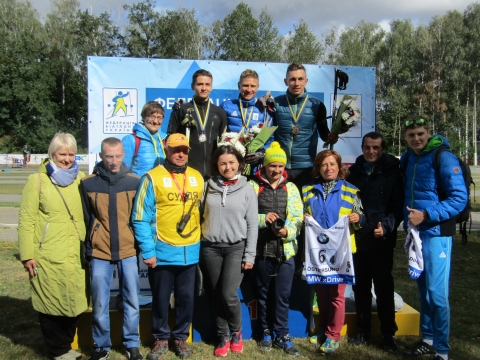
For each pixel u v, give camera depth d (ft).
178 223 12.30
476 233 33.47
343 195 13.32
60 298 11.84
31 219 11.80
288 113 14.84
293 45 160.35
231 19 153.58
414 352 13.00
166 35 139.74
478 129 159.12
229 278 12.53
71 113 159.53
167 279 12.48
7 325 15.47
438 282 12.35
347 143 18.28
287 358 12.79
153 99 16.85
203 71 14.17
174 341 12.95
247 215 12.59
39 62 151.94
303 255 14.26
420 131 12.45
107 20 147.33
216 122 14.43
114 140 12.07
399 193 13.29
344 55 160.97
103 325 12.09
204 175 14.21
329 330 13.43
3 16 164.55
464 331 15.28
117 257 12.03
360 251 13.61
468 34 149.28
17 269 22.66
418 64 149.79
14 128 153.79
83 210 12.26
